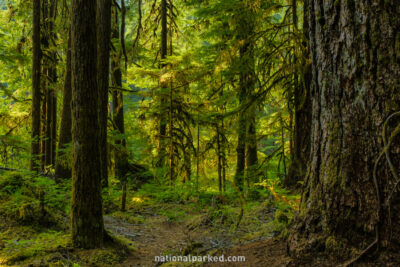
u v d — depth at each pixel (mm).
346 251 2119
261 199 6871
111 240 5148
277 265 2434
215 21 11258
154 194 8828
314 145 2594
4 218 5082
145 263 4652
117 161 12391
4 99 14508
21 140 6164
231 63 7961
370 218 2064
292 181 6531
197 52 11531
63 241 4738
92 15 4680
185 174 11438
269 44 7547
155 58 15484
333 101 2346
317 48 2543
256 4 7090
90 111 4734
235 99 9602
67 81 10594
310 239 2369
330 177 2334
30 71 13555
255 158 10305
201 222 6102
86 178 4727
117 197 9531
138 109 13352
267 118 9828
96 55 4801
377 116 2059
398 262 1864
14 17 12492
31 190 6121
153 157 12172
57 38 14516
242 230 4637
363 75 2133
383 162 2014
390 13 2025
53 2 13109
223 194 7414
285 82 7121
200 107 11812
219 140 11500
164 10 14172
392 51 2010
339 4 2287
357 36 2164
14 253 4113
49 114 13352
